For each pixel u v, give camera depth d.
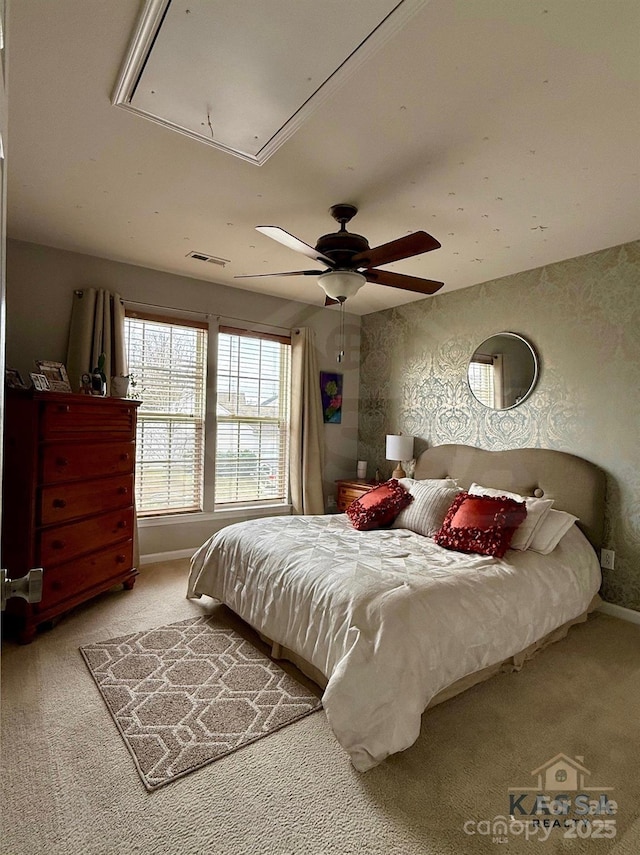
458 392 4.33
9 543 2.74
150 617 3.01
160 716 2.05
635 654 2.69
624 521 3.19
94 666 2.42
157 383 4.16
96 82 1.81
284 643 2.40
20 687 2.23
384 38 1.55
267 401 4.84
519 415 3.83
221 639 2.75
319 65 1.67
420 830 1.53
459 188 2.55
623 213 2.80
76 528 2.96
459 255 3.49
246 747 1.89
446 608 2.15
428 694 1.94
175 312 4.18
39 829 1.50
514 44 1.58
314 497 4.89
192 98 1.87
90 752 1.83
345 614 2.10
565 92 1.80
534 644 2.64
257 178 2.50
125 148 2.25
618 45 1.58
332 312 5.18
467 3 1.42
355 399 5.39
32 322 3.52
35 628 2.70
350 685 1.85
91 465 3.09
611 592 3.24
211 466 4.43
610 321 3.29
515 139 2.11
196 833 1.50
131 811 1.57
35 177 2.54
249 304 4.62
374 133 2.08
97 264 3.77
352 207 2.78
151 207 2.88
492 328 4.06
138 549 3.83
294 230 3.16
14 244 3.44
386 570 2.43
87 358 3.61
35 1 1.45
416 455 4.72
